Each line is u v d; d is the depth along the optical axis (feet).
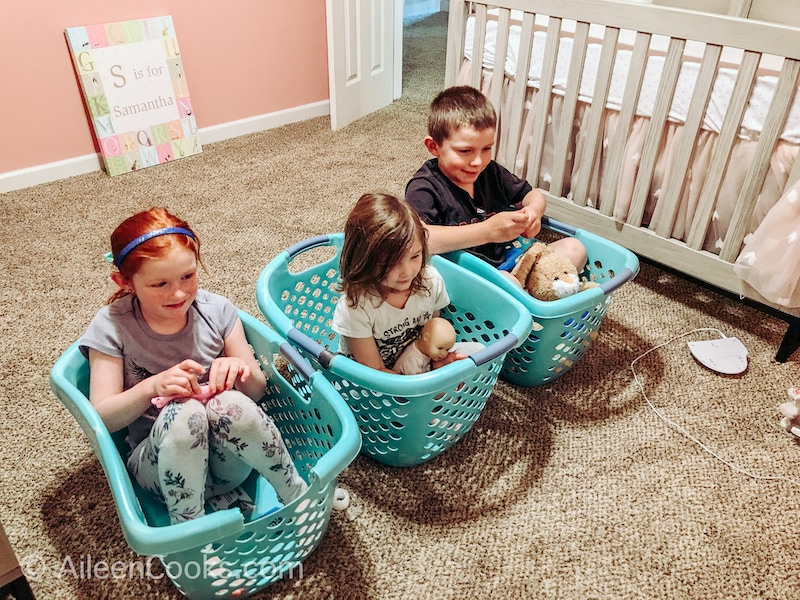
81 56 7.34
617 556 3.51
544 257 4.60
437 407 3.77
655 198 5.54
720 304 5.71
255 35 8.93
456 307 4.58
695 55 5.13
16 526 3.57
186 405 3.09
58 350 4.93
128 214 6.98
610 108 5.42
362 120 10.03
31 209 7.06
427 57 13.39
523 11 5.57
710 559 3.50
